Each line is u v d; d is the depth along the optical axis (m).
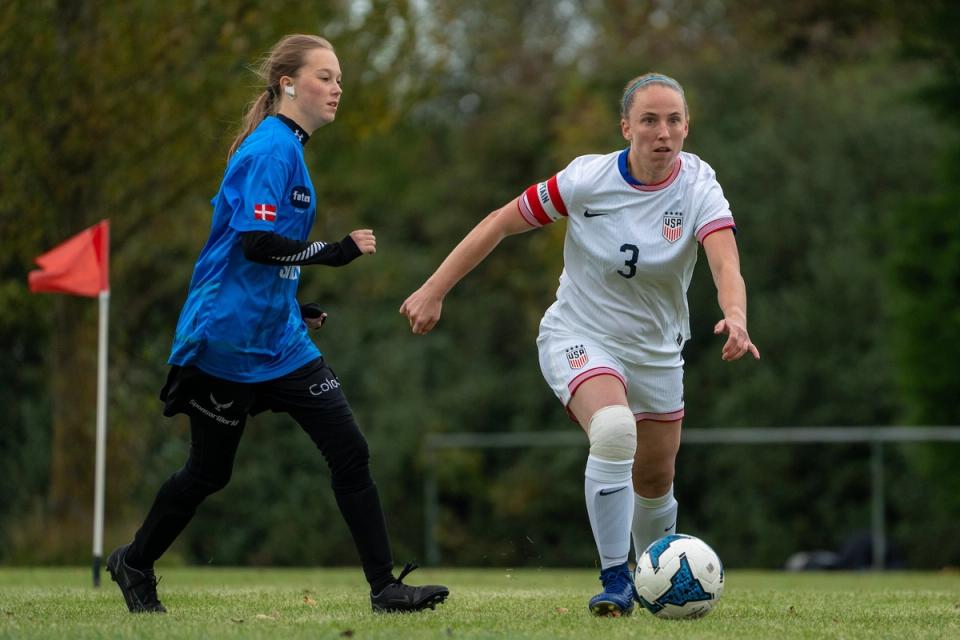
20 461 70.81
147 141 57.81
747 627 17.12
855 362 89.81
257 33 57.66
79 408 59.50
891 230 77.75
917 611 20.27
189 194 60.03
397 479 93.06
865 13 100.31
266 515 86.62
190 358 17.67
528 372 100.19
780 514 86.38
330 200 76.50
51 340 66.62
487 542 94.88
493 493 94.31
